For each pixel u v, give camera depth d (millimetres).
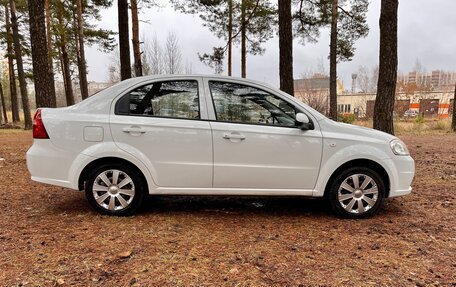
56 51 22984
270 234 3691
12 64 28828
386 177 4277
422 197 5148
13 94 29500
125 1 9930
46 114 4117
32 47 8336
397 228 3879
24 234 3578
